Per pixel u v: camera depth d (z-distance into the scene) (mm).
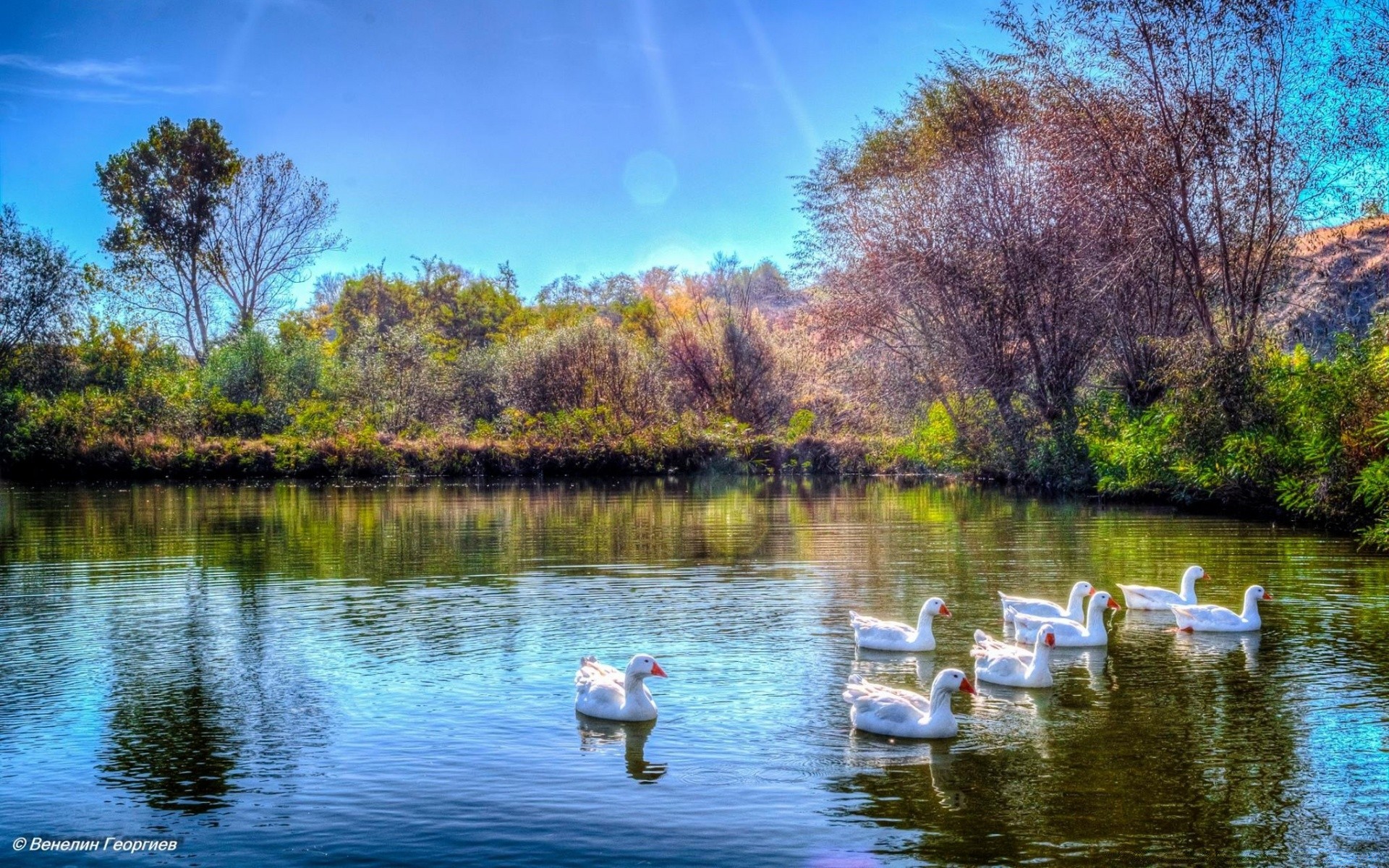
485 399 58406
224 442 46625
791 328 56812
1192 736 9945
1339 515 23406
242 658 13031
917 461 45250
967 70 37688
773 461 49656
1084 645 13492
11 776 9289
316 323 77812
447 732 10328
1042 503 32125
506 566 19984
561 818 8344
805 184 43938
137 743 10070
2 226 51688
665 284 68938
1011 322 37594
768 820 8258
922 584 17797
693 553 21781
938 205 37938
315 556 21453
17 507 32688
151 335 57188
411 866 7617
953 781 8938
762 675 12211
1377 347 24625
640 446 49000
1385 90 27641
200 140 61531
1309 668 12258
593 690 10789
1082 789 8727
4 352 51031
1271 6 27953
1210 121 28812
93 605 16250
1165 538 22969
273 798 8789
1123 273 33156
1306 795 8555
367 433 47625
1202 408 28109
